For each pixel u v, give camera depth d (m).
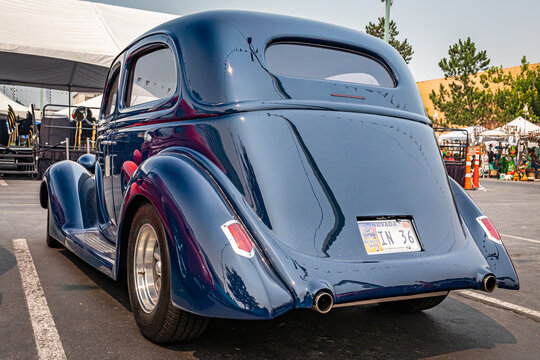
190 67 2.81
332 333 2.94
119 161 3.61
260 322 3.03
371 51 3.16
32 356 2.45
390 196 2.60
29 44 13.02
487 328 3.16
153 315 2.54
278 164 2.44
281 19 2.92
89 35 14.45
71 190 4.32
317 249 2.29
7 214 7.07
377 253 2.41
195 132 2.67
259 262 2.17
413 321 3.23
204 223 2.23
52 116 13.95
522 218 8.77
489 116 29.50
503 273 2.73
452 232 2.68
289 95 2.67
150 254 2.71
